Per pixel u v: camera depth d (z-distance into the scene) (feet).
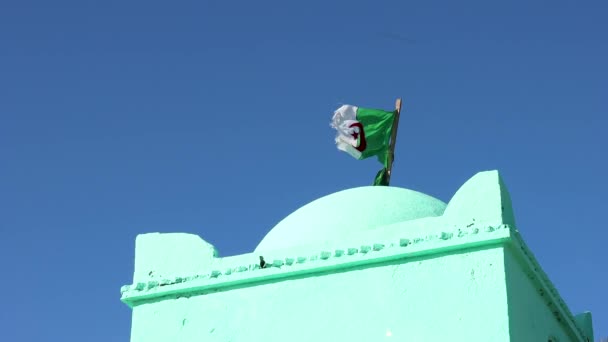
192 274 56.90
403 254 53.11
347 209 59.26
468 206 53.16
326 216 59.16
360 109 71.20
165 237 58.80
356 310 53.26
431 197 62.80
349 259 54.03
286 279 55.47
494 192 52.95
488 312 50.57
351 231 57.47
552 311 58.65
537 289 56.29
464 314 51.06
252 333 54.75
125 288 57.47
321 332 53.47
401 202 59.88
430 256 52.90
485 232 51.75
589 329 65.36
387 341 51.98
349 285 54.03
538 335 54.54
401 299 52.60
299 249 55.72
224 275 56.24
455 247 52.29
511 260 52.65
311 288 54.70
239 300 55.83
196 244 58.03
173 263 57.88
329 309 53.83
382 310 52.75
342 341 52.90
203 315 55.98
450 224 53.16
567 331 61.11
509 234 51.26
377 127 70.95
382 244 53.72
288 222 60.90
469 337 50.49
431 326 51.49
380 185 68.90
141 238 59.26
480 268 51.62
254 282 55.98
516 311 51.60
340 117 71.31
